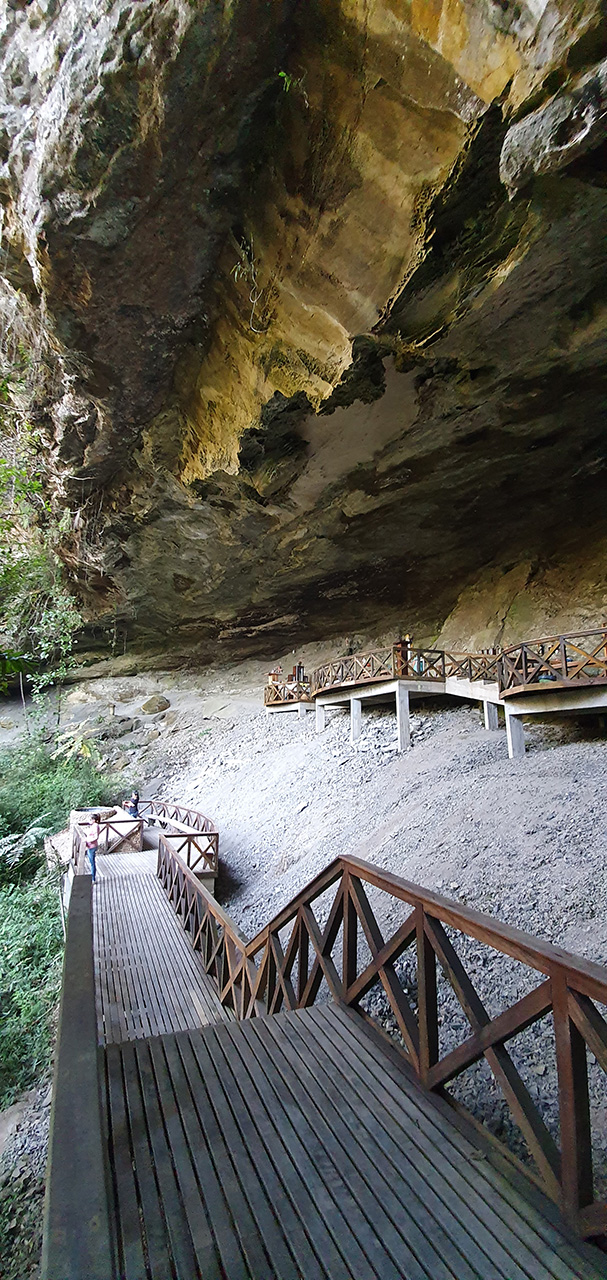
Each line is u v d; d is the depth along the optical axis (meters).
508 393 7.85
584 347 6.89
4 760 15.34
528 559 12.05
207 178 5.75
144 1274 1.61
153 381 8.21
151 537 12.36
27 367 8.45
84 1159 1.34
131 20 4.73
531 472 9.95
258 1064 2.61
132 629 17.56
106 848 10.85
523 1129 1.92
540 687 7.16
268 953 3.74
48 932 8.73
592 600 10.28
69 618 10.20
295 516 11.17
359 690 10.99
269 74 4.99
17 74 5.66
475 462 9.55
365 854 6.59
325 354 6.62
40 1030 6.87
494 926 2.12
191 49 4.74
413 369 7.19
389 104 4.73
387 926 4.89
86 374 7.96
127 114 5.19
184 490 10.37
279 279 6.25
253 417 7.77
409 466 9.57
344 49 4.65
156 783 15.02
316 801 9.32
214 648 18.86
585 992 1.70
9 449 8.85
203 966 5.58
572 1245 1.68
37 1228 4.70
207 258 6.58
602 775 5.99
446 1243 1.71
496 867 4.91
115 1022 4.54
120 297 6.88
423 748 9.33
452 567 13.57
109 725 18.03
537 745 7.95
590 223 5.14
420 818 6.72
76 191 5.79
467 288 5.79
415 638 14.89
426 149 4.83
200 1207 1.83
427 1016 2.44
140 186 5.74
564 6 3.63
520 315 6.31
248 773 12.55
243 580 14.35
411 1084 2.44
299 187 5.57
